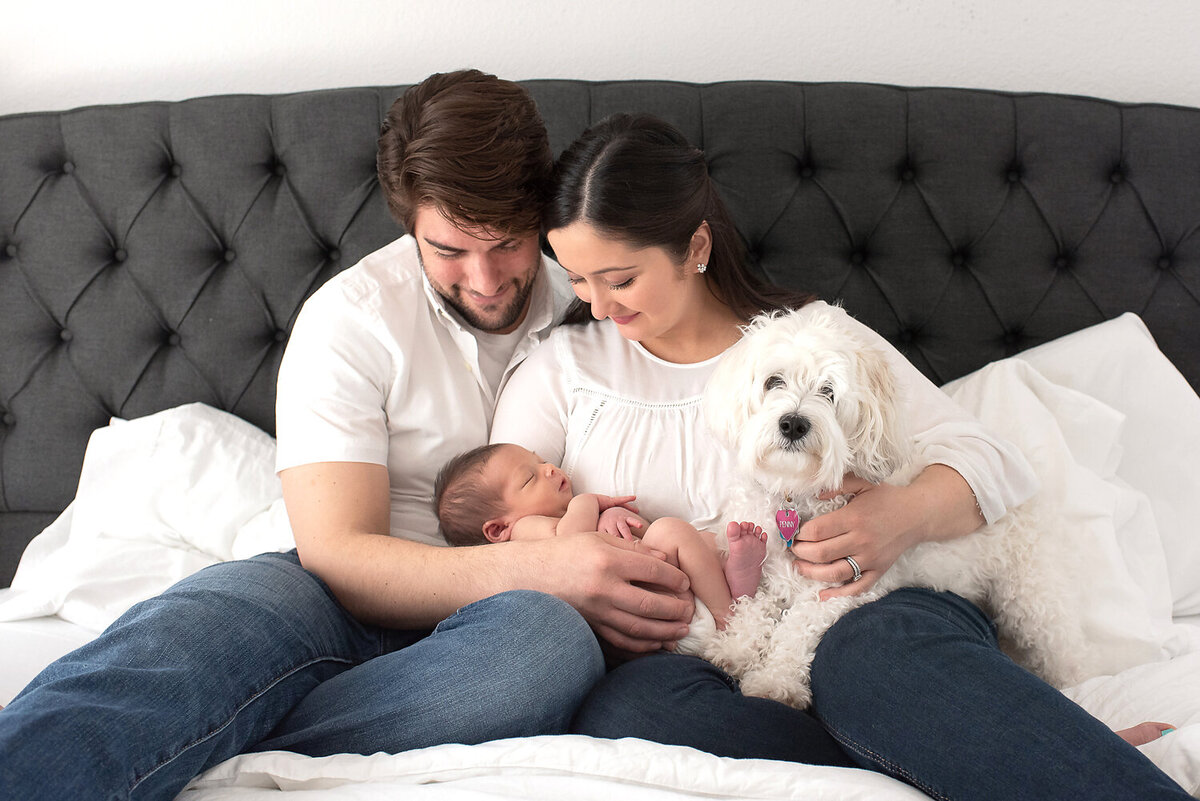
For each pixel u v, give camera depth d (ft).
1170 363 6.48
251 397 6.84
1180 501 6.20
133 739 3.23
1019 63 7.47
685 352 5.28
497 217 4.54
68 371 6.89
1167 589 5.74
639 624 4.41
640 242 4.53
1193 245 6.93
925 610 4.21
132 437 6.40
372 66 7.45
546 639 3.95
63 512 6.60
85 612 5.46
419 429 5.31
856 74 7.47
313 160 6.81
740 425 4.63
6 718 3.10
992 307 6.89
